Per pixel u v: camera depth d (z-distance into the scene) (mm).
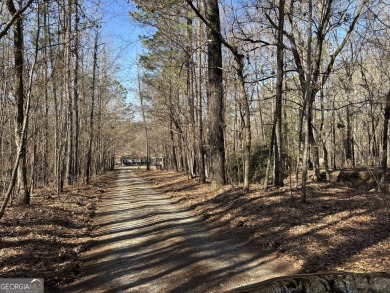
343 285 2809
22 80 9805
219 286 4996
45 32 9172
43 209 10023
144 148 66188
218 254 6551
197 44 16422
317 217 8406
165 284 5137
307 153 9789
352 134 21625
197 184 18125
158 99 25422
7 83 10828
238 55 11156
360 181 14617
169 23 14109
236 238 7750
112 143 45688
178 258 6352
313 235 7211
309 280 2861
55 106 13617
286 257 6250
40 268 5621
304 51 14016
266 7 12078
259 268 5727
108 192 18797
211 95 14000
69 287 5141
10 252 6098
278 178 12539
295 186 12555
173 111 25078
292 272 5484
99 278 5477
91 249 7176
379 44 14164
